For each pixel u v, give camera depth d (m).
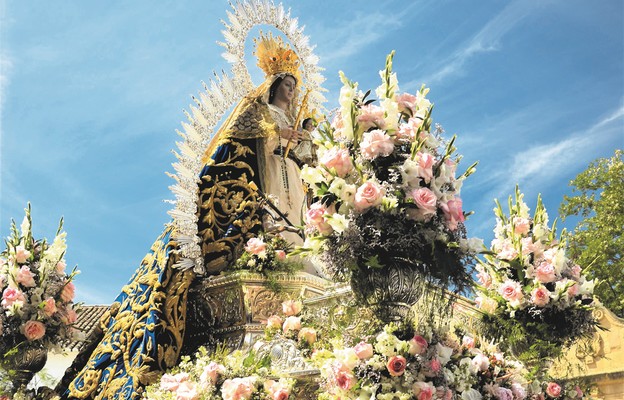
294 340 7.57
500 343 9.09
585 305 9.21
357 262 6.41
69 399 9.02
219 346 8.14
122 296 9.62
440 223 6.46
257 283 8.60
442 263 6.44
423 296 6.61
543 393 8.72
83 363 9.75
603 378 15.96
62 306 10.30
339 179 6.41
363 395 6.12
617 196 27.33
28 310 10.00
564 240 9.46
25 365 9.94
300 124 10.20
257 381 6.87
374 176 6.42
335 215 6.27
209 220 9.05
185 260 8.76
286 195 9.66
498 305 9.17
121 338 8.78
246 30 10.01
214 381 6.98
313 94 10.65
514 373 8.09
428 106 6.98
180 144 8.98
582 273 9.69
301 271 8.88
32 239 10.38
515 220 9.44
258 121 9.59
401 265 6.42
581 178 28.55
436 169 6.61
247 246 8.77
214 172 9.29
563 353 9.56
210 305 8.77
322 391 6.76
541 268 9.09
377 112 6.71
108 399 8.48
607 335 16.16
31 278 10.05
